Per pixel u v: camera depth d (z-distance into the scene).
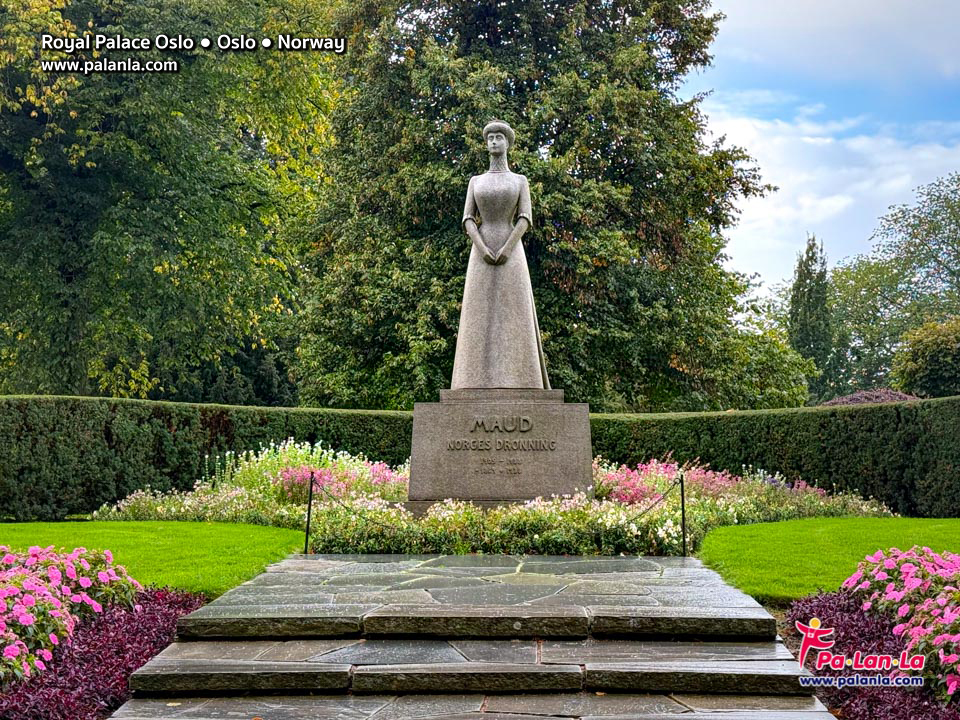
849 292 52.41
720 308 26.27
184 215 23.61
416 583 6.97
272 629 5.73
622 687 4.91
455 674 4.93
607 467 15.58
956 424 13.68
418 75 22.03
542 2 23.66
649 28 23.80
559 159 20.92
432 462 10.89
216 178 24.59
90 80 21.55
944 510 13.77
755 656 5.25
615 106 21.56
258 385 36.19
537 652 5.36
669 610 5.81
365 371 24.16
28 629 5.38
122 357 25.77
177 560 8.46
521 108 22.94
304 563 8.17
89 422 14.34
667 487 12.23
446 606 6.00
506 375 11.25
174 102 22.33
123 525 11.42
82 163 22.59
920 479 14.23
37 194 22.58
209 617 5.77
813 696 4.85
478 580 7.11
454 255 22.03
